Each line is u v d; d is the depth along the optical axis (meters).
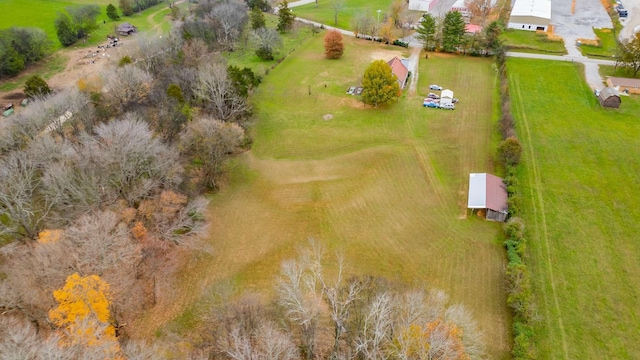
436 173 69.38
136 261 50.00
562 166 69.00
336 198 65.12
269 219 61.34
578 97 88.94
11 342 32.16
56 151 58.19
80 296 38.19
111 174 55.81
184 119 71.81
